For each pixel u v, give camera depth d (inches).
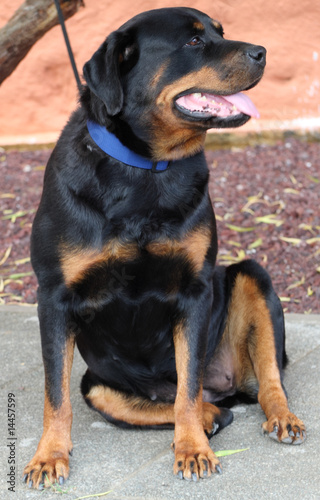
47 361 113.6
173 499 100.3
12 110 336.5
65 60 325.4
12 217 247.9
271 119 320.8
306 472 106.0
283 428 116.2
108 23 318.3
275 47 315.6
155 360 126.0
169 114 113.0
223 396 136.2
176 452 109.7
